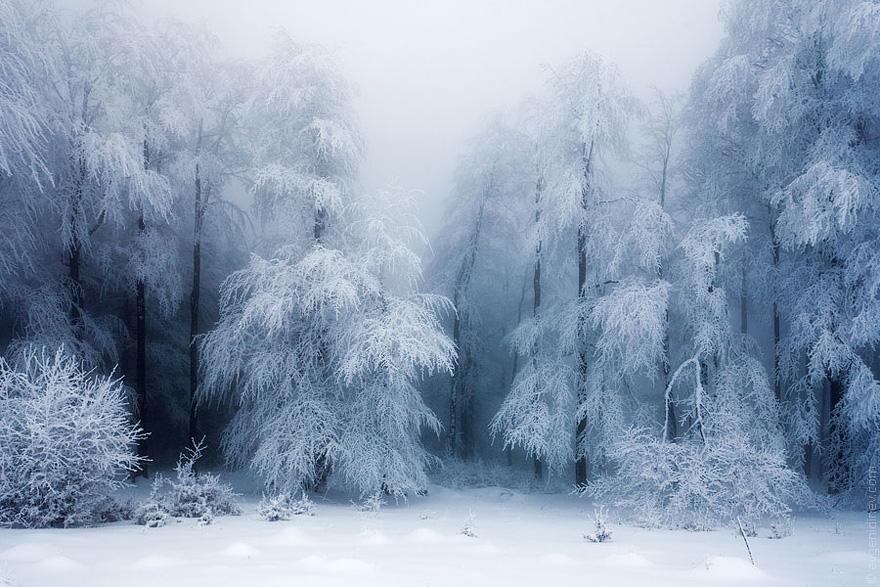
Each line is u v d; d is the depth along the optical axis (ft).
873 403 47.44
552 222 62.90
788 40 57.93
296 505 43.27
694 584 19.56
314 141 59.62
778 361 58.85
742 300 66.90
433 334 55.01
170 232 66.64
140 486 57.47
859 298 50.44
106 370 67.15
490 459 92.84
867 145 54.85
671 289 56.08
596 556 26.37
